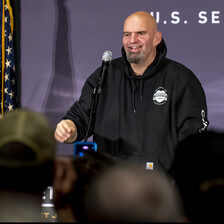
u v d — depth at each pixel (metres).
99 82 8.48
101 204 1.85
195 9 13.84
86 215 1.93
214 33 13.80
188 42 13.88
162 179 1.94
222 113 13.74
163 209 1.86
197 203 2.21
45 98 14.41
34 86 14.44
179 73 9.37
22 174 2.21
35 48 14.47
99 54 14.31
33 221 2.23
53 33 14.41
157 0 13.99
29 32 14.48
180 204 2.25
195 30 13.86
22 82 14.48
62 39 14.38
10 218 2.21
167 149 8.93
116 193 1.85
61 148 14.07
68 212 2.21
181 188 2.28
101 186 1.88
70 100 14.36
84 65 14.34
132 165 2.03
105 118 9.38
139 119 9.17
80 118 9.37
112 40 14.27
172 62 9.64
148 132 9.05
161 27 13.98
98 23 14.30
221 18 13.76
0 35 14.45
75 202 2.13
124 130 9.20
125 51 9.52
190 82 9.32
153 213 1.84
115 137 9.25
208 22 13.80
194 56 13.88
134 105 9.29
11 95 14.32
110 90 9.57
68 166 2.27
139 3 14.10
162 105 9.13
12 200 2.23
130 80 9.48
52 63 14.41
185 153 2.30
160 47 9.67
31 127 2.22
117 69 9.77
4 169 2.20
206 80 13.85
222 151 2.21
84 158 2.36
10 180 2.21
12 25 14.43
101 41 14.29
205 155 2.22
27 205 2.24
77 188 2.17
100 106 9.48
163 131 8.99
